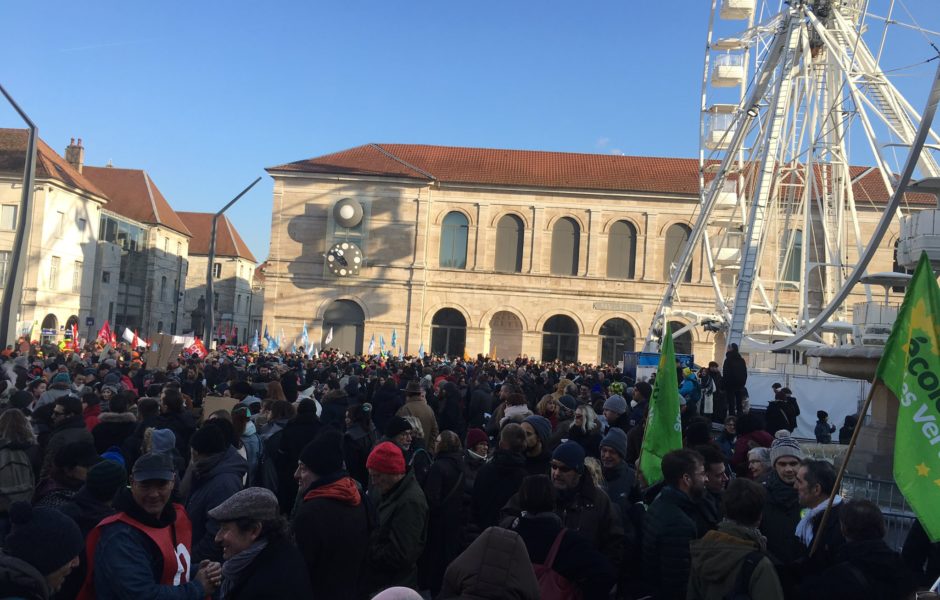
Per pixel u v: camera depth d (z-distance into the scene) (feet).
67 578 22.03
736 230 179.01
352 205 209.87
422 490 32.14
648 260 210.79
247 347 180.45
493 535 17.63
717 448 33.04
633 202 211.61
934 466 24.80
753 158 133.39
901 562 21.61
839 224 129.29
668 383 36.24
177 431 43.60
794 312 205.77
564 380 63.31
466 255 215.10
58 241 226.38
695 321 166.09
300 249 213.25
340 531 24.91
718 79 147.33
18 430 30.30
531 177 218.59
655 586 26.99
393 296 211.20
